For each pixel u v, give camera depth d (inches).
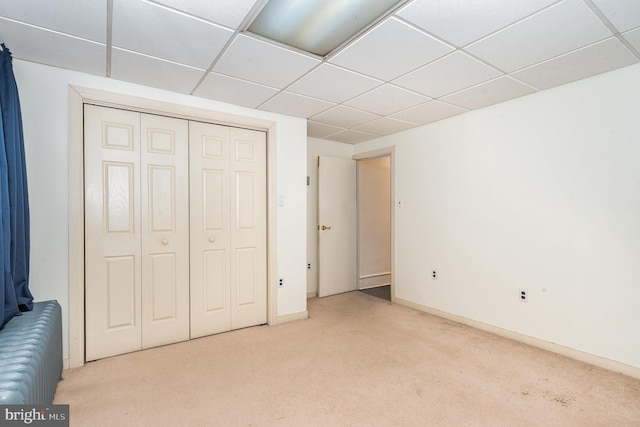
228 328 118.4
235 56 80.2
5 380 45.4
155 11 61.8
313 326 124.4
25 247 77.3
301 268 134.2
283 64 84.6
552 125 100.7
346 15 65.3
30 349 55.4
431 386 80.4
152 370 88.0
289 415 68.8
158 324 104.2
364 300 163.0
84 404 71.8
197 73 90.0
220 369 89.0
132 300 99.7
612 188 88.7
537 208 104.4
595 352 91.6
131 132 99.7
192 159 110.7
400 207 154.8
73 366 88.6
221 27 67.6
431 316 136.7
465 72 89.0
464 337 112.7
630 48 75.8
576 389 78.9
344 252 179.5
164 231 105.3
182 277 108.6
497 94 106.0
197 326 111.7
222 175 117.0
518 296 109.3
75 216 88.7
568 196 97.3
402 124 142.3
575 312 95.8
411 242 149.0
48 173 85.7
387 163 201.2
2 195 64.9
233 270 119.6
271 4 62.1
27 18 63.7
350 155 186.2
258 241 125.6
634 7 60.1
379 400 74.4
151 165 103.0
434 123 138.5
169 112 103.6
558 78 93.4
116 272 97.2
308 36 73.0
